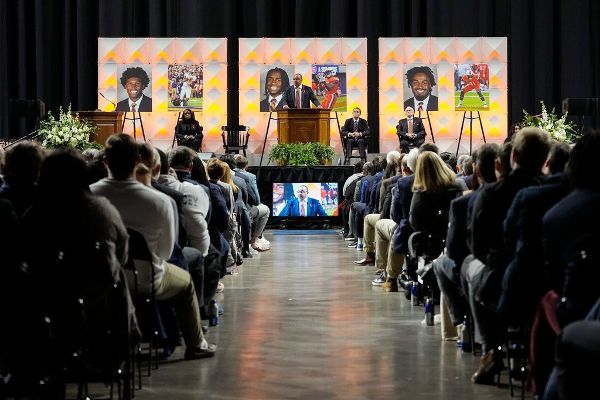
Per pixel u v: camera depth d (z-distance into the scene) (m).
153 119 24.56
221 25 26.34
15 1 26.44
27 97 26.80
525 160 6.31
